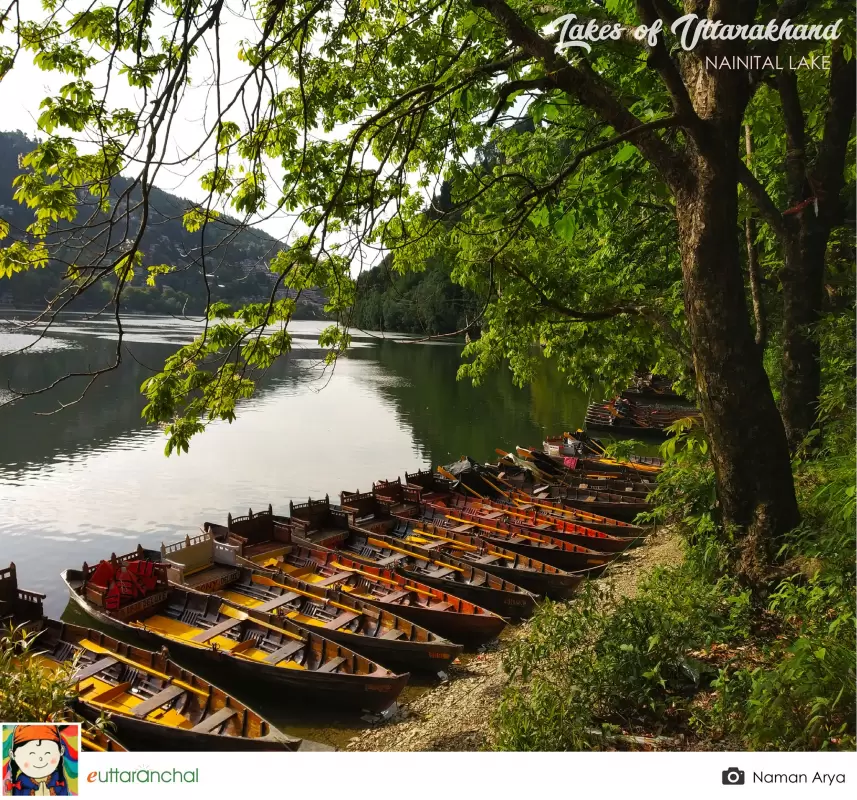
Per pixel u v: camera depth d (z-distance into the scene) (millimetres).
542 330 11836
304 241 7496
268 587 13227
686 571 8805
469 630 11906
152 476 22969
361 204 7164
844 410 9953
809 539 7418
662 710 6617
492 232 10336
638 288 14328
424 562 14648
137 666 9758
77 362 51406
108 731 8656
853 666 5145
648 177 9992
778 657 6457
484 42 9297
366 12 8383
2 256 5566
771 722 5367
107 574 12289
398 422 33281
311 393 42781
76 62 5840
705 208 7383
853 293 11836
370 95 8992
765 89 10844
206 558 14102
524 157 12320
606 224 13898
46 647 10617
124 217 4926
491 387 46750
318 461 25312
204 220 5477
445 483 20031
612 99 7168
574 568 14891
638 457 23703
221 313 6988
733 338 7551
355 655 10320
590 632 8125
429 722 9406
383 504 17812
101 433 29719
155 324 97938
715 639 7141
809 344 10430
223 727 8781
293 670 9984
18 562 15695
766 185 14016
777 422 7707
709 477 9578
